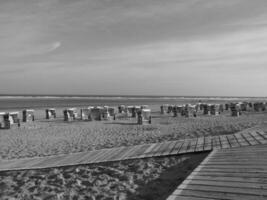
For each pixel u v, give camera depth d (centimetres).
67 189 513
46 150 909
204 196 372
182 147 726
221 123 1502
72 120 2033
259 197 351
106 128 1474
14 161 754
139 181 524
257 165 486
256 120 1619
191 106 2352
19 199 482
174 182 501
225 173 461
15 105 4203
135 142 967
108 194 470
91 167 643
